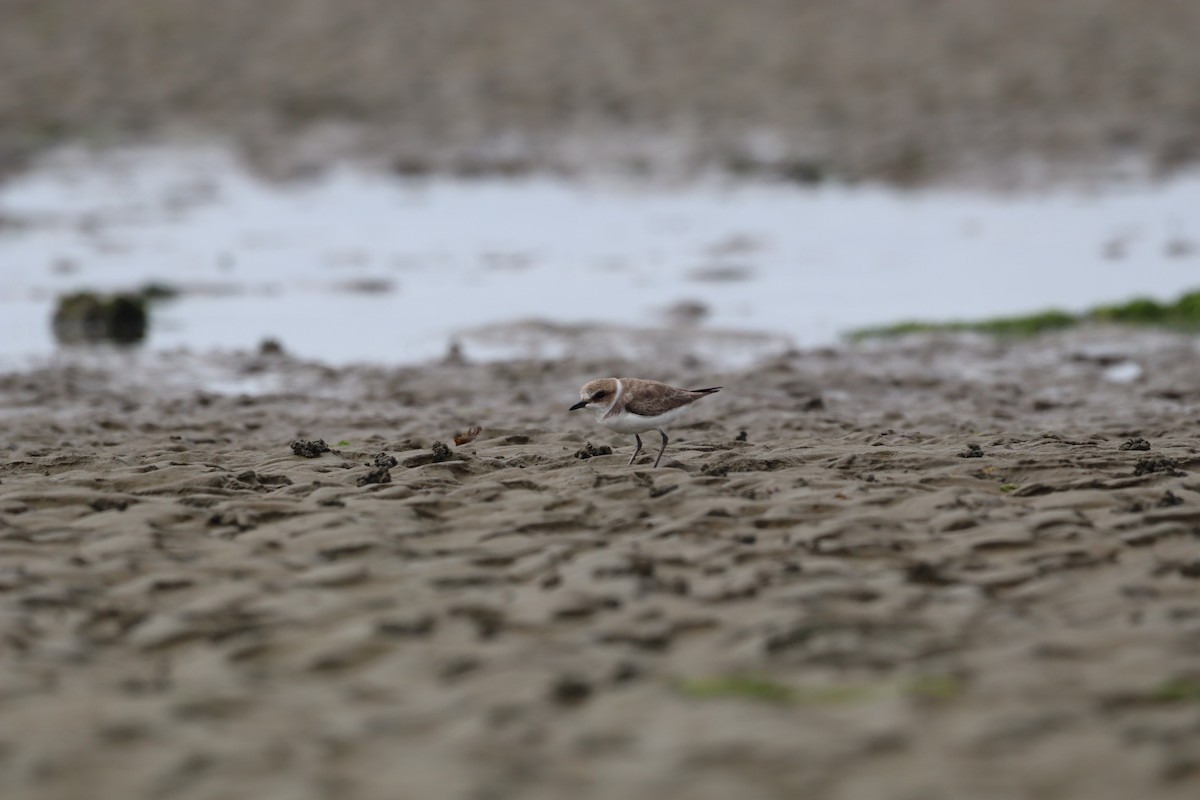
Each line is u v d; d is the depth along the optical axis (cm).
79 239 9450
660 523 3119
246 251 9188
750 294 7931
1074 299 7688
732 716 2138
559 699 2223
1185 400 5078
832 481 3406
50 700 2233
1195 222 9531
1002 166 11319
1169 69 13775
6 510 3262
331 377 5775
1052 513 3106
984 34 15362
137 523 3125
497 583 2794
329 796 1914
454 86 14188
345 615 2616
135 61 14988
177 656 2459
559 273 8562
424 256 9094
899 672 2292
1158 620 2494
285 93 13988
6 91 13825
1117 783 1909
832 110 13175
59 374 5731
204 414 4916
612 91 13975
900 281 8212
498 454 3844
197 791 1936
